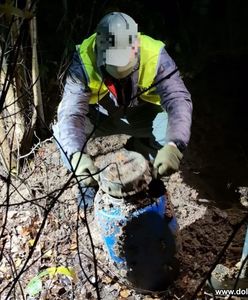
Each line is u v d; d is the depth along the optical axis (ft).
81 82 8.89
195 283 8.63
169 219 8.05
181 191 10.91
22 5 10.17
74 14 15.11
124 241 7.83
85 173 7.88
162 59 8.70
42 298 8.53
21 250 9.48
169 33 17.35
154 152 9.88
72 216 10.06
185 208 10.44
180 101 8.59
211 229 9.95
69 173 10.99
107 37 8.18
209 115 14.02
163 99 8.81
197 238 9.73
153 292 8.41
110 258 8.43
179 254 8.43
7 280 8.91
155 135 9.83
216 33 17.02
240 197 11.53
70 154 8.21
